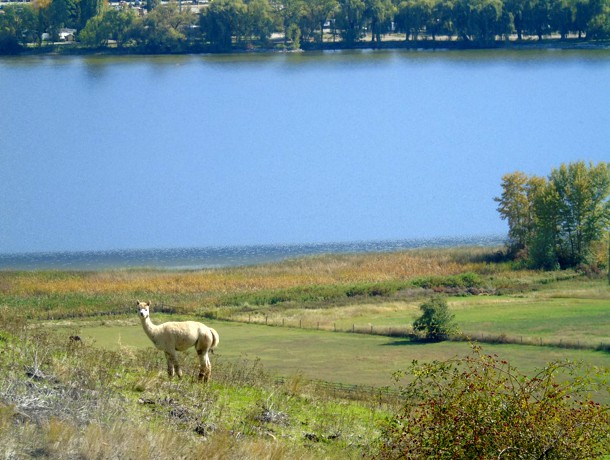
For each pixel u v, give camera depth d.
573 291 128.50
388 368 77.31
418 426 25.34
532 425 23.88
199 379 36.84
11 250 173.38
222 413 32.84
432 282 131.25
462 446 24.11
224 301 116.44
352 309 113.50
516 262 155.12
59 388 30.17
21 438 24.05
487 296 126.38
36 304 107.94
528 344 89.62
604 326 98.56
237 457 26.61
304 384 45.31
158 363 40.41
